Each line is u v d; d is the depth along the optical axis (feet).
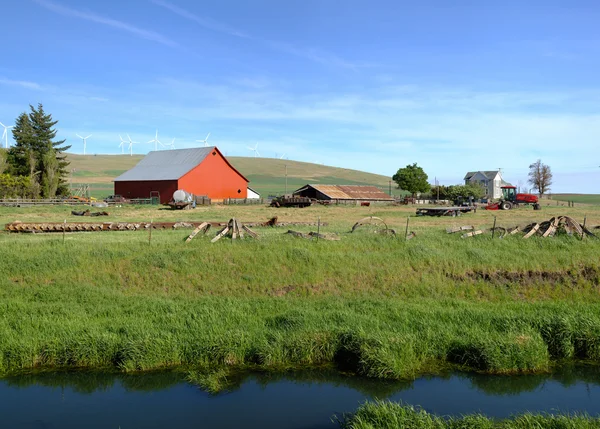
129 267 55.36
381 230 77.15
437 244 66.39
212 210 182.29
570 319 40.81
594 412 29.32
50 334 38.19
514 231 73.36
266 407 29.60
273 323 41.55
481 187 303.48
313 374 34.45
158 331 38.45
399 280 54.65
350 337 36.81
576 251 63.82
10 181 207.92
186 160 249.96
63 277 53.26
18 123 255.29
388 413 27.27
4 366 35.22
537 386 33.17
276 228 95.66
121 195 253.24
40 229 91.56
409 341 36.63
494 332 39.45
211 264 56.08
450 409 29.53
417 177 326.24
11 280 52.26
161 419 28.07
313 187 255.29
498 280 55.31
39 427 27.14
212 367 35.29
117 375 34.22
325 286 53.36
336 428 27.07
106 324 40.88
